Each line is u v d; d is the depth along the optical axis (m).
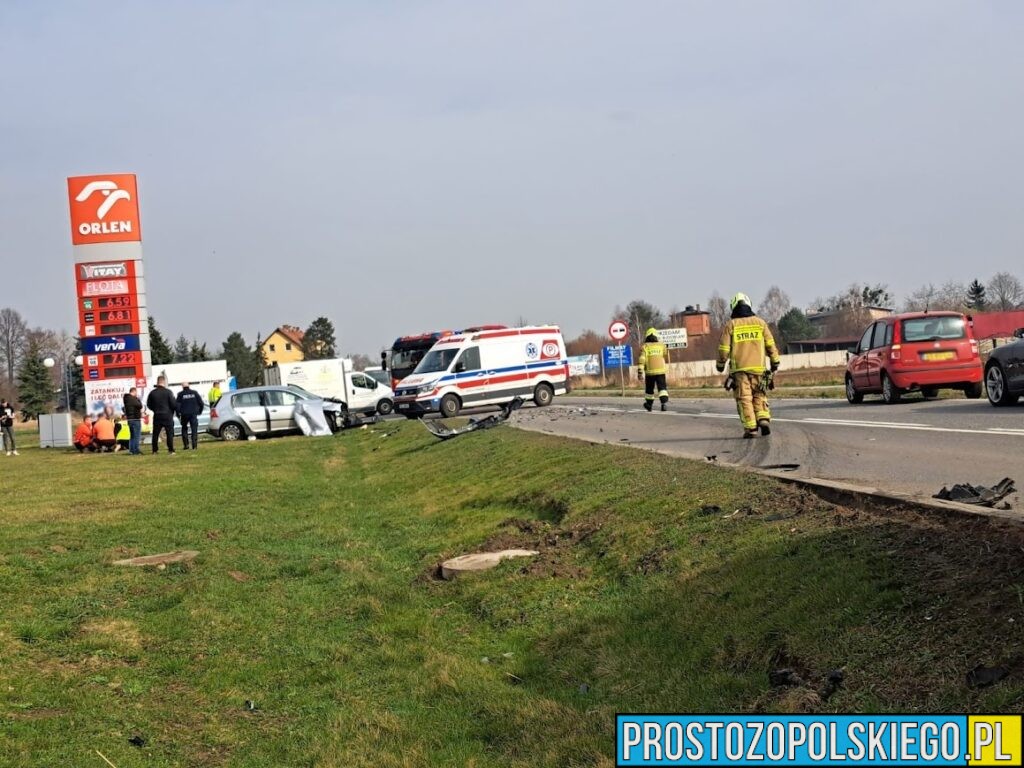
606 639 6.73
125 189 36.81
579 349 82.06
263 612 8.58
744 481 9.24
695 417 20.97
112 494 16.38
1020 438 12.28
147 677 6.77
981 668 4.47
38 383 89.06
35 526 12.40
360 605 8.73
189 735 5.85
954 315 20.20
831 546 6.48
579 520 10.08
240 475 19.86
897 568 5.72
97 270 36.75
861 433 14.41
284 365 42.66
